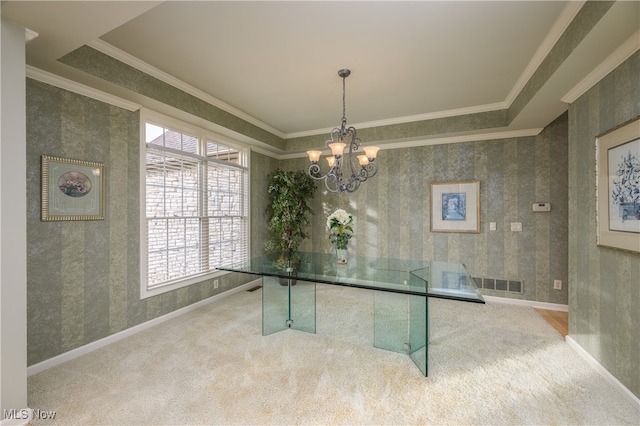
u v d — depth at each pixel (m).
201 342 2.64
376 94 3.17
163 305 3.15
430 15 1.89
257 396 1.87
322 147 4.57
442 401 1.83
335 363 2.29
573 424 1.63
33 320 2.13
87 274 2.47
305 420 1.66
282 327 2.97
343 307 3.64
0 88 1.51
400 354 2.44
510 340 2.69
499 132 3.70
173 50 2.32
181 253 3.38
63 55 1.92
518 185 3.69
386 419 1.67
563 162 3.50
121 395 1.88
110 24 1.62
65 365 2.24
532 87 2.57
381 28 2.03
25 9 1.47
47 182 2.20
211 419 1.67
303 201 4.64
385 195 4.39
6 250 1.54
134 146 2.83
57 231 2.27
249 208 4.44
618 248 1.88
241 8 1.82
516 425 1.63
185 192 3.41
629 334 1.82
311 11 1.85
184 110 2.98
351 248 4.59
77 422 1.64
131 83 2.46
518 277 3.71
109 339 2.62
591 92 2.19
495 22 1.96
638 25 1.57
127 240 2.79
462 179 3.95
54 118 2.23
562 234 3.52
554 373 2.13
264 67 2.59
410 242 4.25
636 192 1.72
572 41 1.85
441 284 2.32
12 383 1.56
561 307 3.52
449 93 3.14
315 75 2.74
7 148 1.54
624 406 1.77
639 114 1.70
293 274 2.65
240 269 2.84
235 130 3.72
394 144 4.27
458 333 2.85
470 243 3.93
